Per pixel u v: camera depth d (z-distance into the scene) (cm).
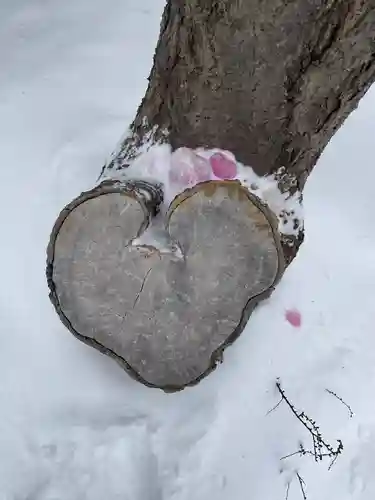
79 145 120
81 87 128
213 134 90
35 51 132
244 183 92
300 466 99
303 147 90
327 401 104
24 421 99
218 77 82
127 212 83
